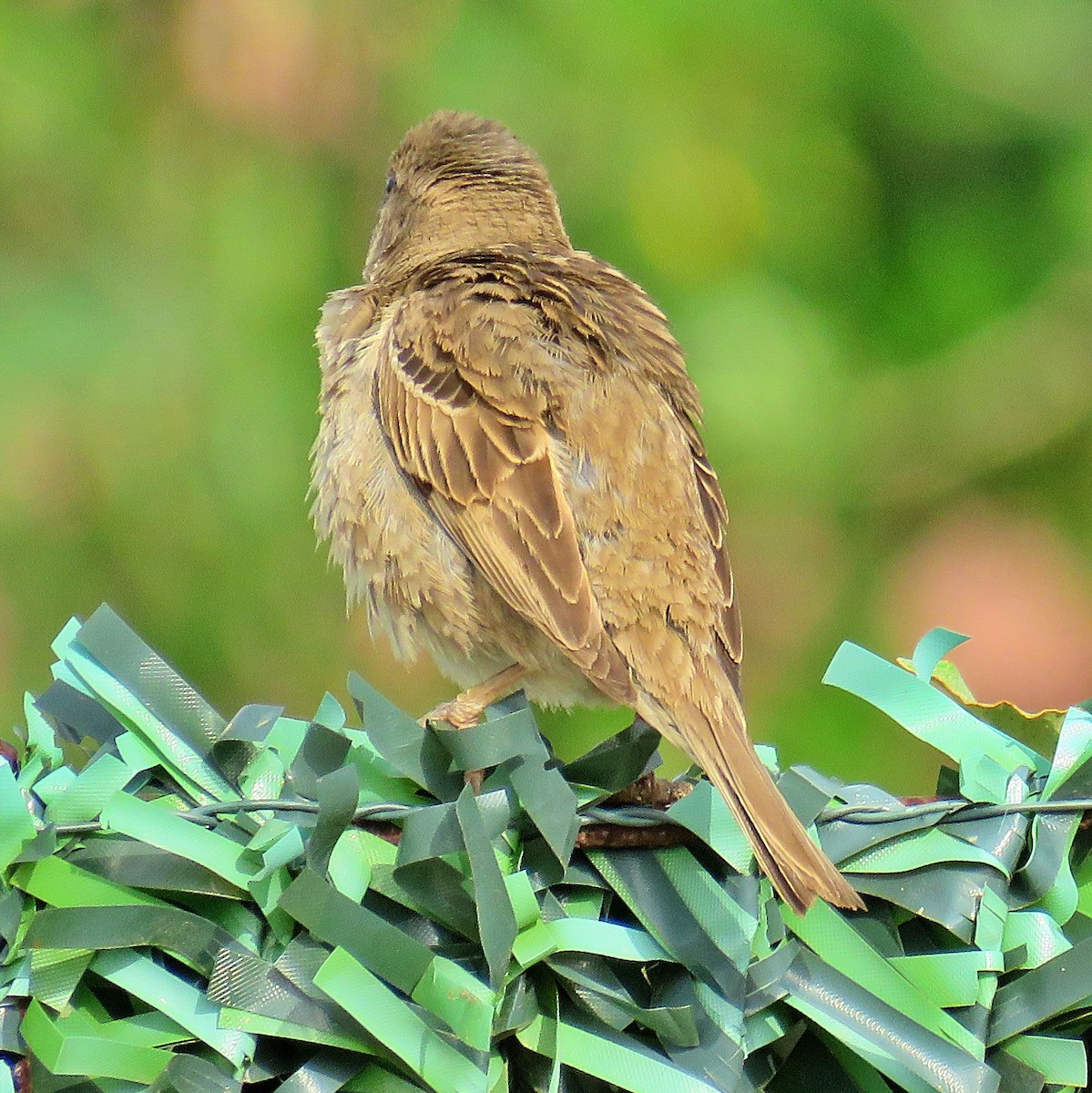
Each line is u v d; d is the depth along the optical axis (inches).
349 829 208.5
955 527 522.0
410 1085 201.2
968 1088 203.0
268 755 220.1
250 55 481.4
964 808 215.9
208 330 474.9
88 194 482.9
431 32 488.1
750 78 500.4
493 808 207.9
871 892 214.7
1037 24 517.3
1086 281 524.1
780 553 503.2
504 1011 202.4
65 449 464.8
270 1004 200.1
